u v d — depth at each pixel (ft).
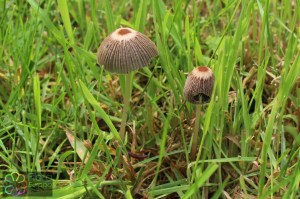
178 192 0.50
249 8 0.60
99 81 0.56
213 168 0.42
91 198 0.50
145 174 0.54
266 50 0.59
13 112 0.63
